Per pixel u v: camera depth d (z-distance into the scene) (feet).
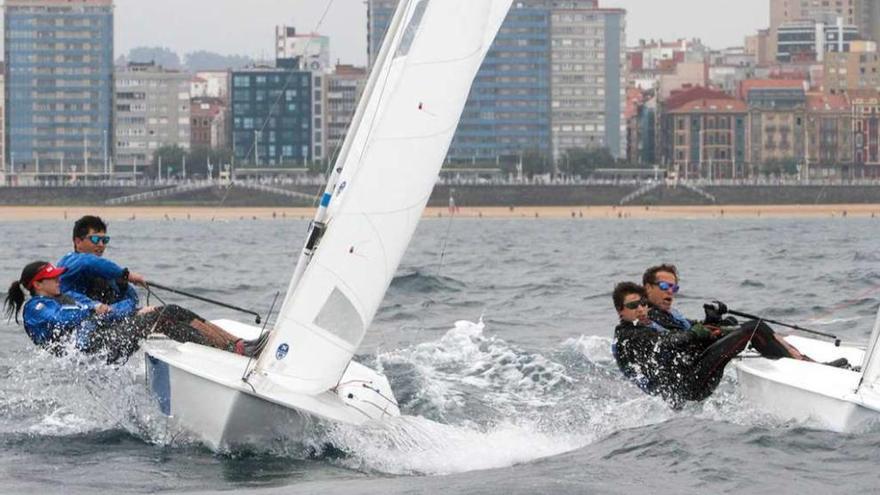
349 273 119.24
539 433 126.11
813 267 398.01
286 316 118.62
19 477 109.91
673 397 132.36
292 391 118.11
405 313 246.27
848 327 214.28
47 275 132.98
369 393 126.31
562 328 216.95
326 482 107.34
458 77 122.62
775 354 135.03
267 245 646.74
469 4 122.83
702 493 102.37
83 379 130.82
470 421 131.44
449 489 103.65
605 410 135.33
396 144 120.78
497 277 361.30
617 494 101.91
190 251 567.59
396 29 132.98
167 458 115.96
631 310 135.64
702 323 133.80
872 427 120.06
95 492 105.09
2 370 158.30
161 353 123.65
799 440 116.88
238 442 116.88
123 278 137.18
